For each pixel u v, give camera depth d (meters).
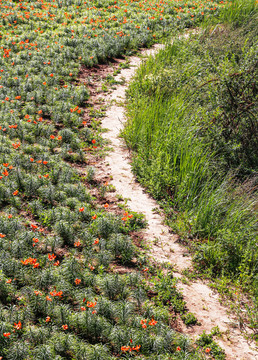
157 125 8.06
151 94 9.78
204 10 17.73
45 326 3.88
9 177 6.32
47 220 5.50
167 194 6.45
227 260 5.09
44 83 9.31
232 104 7.39
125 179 6.91
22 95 9.55
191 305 4.38
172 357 3.59
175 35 14.22
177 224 5.72
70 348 3.65
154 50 14.06
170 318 4.14
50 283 4.39
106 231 5.32
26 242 4.97
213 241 5.44
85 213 5.62
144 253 5.11
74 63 11.92
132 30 15.42
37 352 3.52
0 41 13.27
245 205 5.96
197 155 6.80
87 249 5.00
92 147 7.91
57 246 5.02
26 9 17.14
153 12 17.70
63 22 16.02
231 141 7.26
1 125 7.97
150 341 3.71
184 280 4.75
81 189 6.22
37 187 6.20
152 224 5.77
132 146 7.94
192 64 10.41
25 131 7.80
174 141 7.13
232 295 4.63
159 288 4.48
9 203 5.91
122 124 8.95
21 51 12.32
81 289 4.31
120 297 4.29
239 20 14.47
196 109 8.32
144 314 4.05
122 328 3.85
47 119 8.79
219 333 4.05
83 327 3.89
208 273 4.94
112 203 6.18
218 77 7.65
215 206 5.82
